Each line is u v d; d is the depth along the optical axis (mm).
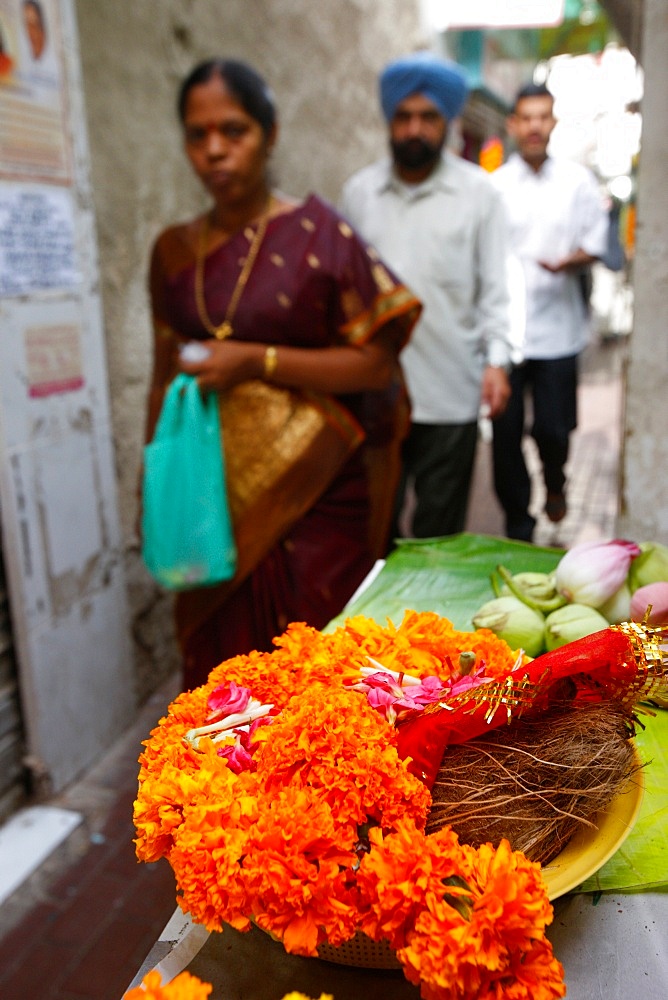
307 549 2395
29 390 2465
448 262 3086
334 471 2363
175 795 854
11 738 2588
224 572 2307
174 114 3430
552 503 4211
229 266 2283
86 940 2191
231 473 2322
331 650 1068
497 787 856
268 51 4281
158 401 2531
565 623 1302
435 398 3182
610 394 8922
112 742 3002
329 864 771
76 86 2609
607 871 983
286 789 828
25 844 2504
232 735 942
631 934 911
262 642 2441
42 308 2500
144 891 2348
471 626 1519
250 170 2229
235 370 2213
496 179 3986
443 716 887
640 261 1961
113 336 3029
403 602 1642
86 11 2824
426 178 3133
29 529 2504
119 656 3018
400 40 6156
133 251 3148
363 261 2291
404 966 756
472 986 708
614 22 2283
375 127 5930
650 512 2098
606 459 6305
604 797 896
